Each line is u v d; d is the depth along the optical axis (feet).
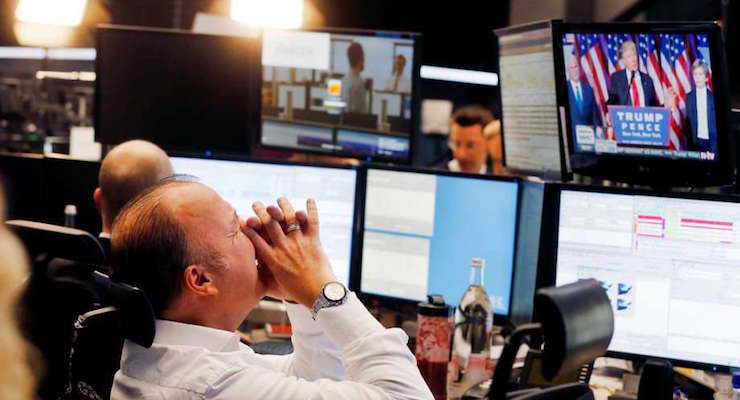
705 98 7.31
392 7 27.07
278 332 9.14
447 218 8.68
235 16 13.43
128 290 4.54
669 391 5.47
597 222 7.10
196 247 4.84
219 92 10.49
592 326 3.72
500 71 8.98
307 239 5.33
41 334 5.10
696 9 15.76
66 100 21.62
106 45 10.61
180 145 10.63
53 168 10.36
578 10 20.03
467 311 7.86
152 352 4.70
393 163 9.99
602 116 7.74
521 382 6.35
